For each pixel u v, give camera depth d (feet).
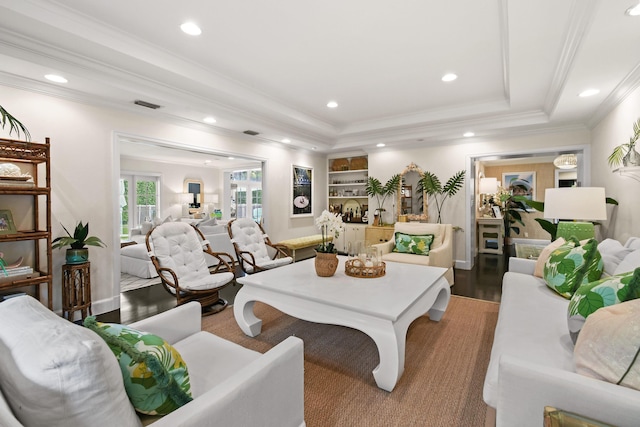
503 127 14.15
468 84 11.34
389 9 7.05
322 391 6.10
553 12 6.31
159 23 7.63
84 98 10.16
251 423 3.45
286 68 10.11
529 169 26.78
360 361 7.26
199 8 7.04
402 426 5.14
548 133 14.62
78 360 2.36
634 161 7.94
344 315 6.59
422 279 8.42
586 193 9.30
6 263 8.88
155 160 28.58
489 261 19.08
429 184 17.69
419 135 16.29
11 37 7.25
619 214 10.27
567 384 3.23
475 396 5.90
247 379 3.42
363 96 12.64
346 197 21.61
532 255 11.35
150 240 10.13
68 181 9.98
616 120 10.35
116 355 3.04
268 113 13.53
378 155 19.86
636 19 6.04
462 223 17.06
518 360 3.61
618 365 3.25
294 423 4.19
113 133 11.05
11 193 8.03
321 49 8.90
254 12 7.18
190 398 3.30
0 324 2.88
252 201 33.17
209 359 4.69
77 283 9.62
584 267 6.64
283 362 3.95
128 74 9.45
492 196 24.52
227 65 9.90
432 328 9.02
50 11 6.87
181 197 29.86
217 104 12.19
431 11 7.10
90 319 3.58
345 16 7.33
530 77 9.58
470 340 8.23
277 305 7.65
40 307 3.24
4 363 2.53
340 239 20.72
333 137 18.37
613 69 8.18
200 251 11.27
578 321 4.49
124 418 2.64
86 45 7.80
